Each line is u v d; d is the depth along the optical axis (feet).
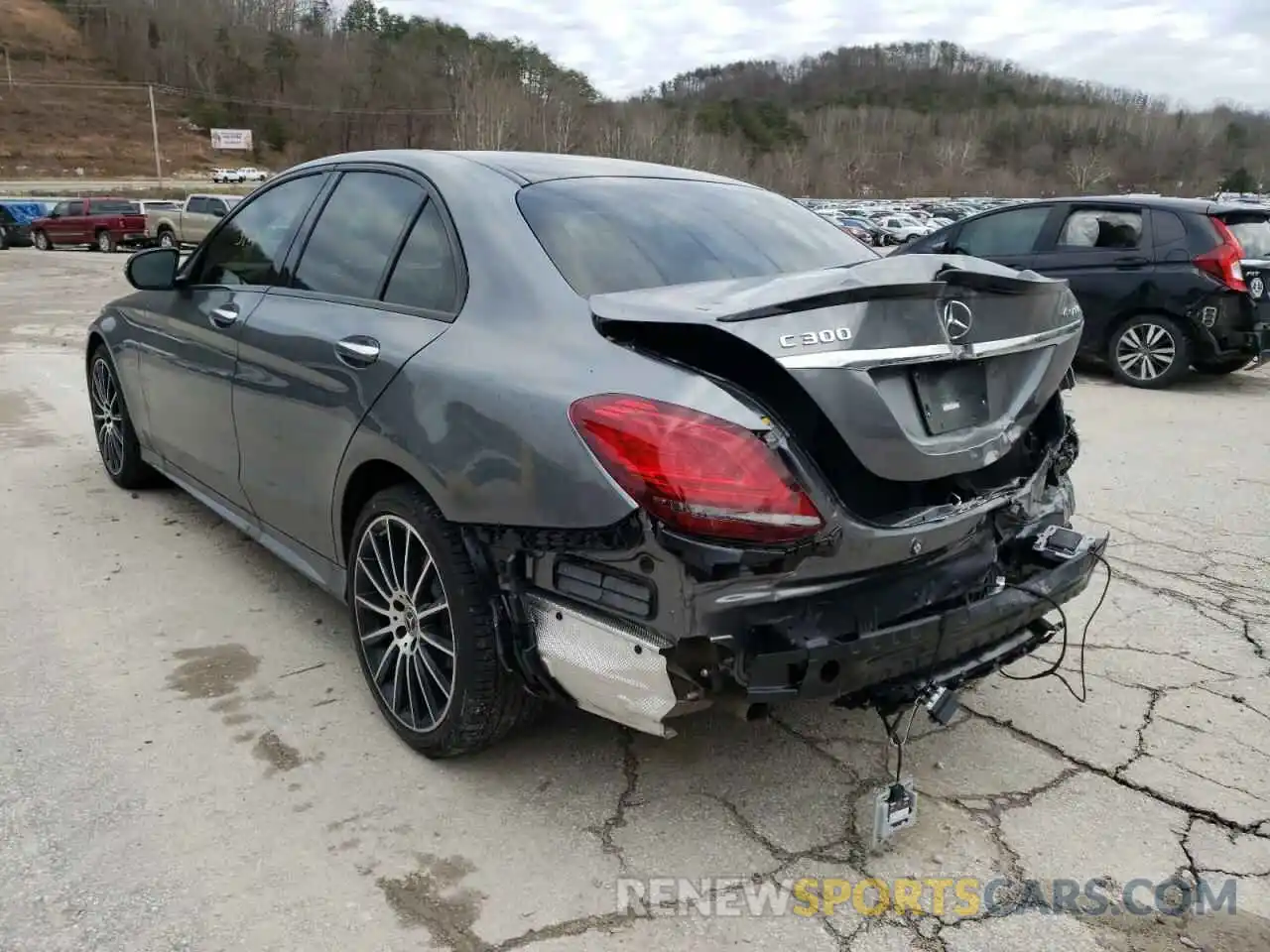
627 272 8.83
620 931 7.27
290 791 8.79
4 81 335.67
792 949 7.16
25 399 25.23
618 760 9.41
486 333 8.48
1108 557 14.89
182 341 13.30
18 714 9.95
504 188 9.56
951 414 7.92
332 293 10.65
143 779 8.89
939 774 9.32
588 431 7.16
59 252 100.42
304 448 10.41
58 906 7.32
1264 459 20.58
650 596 7.02
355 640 10.16
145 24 384.27
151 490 17.37
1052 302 8.98
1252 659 11.68
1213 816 8.76
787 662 6.93
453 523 8.23
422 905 7.46
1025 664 11.52
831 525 7.01
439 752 9.09
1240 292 26.25
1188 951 7.23
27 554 14.21
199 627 12.02
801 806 8.77
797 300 6.95
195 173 315.58
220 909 7.34
